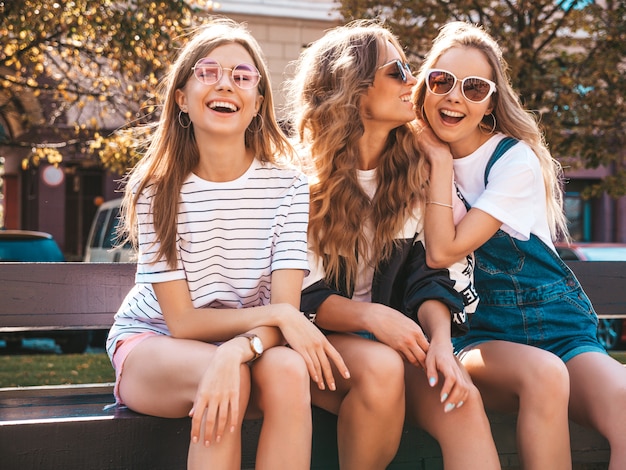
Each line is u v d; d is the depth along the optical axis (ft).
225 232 8.57
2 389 10.91
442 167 9.29
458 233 9.03
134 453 8.17
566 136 29.53
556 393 8.02
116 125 36.04
